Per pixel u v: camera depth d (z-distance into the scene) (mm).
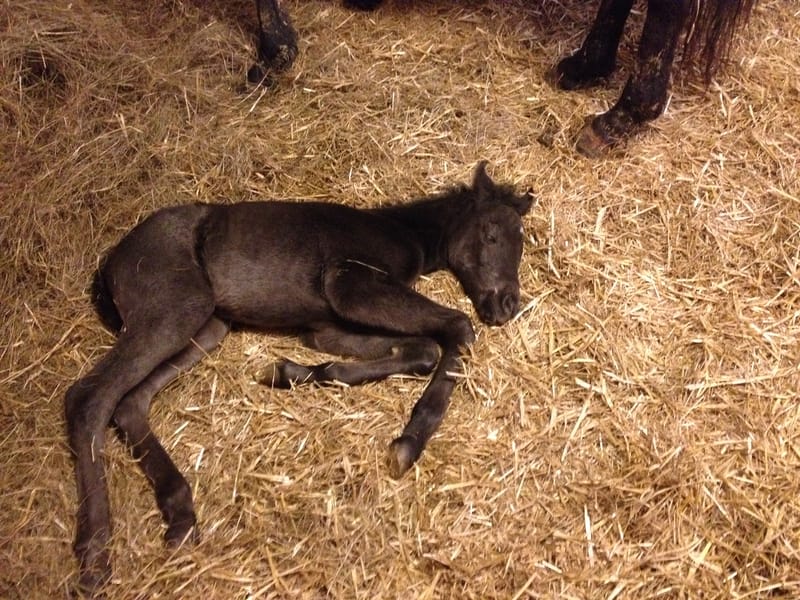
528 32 2932
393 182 2420
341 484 1794
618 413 1908
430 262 2207
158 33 2807
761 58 2805
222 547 1713
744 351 2045
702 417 1922
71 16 2670
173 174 2385
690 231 2297
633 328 2086
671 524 1736
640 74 2355
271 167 2441
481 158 2496
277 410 1932
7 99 2418
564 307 2121
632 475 1807
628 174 2445
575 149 2512
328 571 1671
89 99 2490
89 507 1719
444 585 1662
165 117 2496
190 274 1953
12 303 2125
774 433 1887
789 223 2305
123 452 1847
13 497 1786
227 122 2541
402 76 2725
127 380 1834
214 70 2699
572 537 1717
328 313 2049
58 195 2279
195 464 1849
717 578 1671
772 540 1710
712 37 2324
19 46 2502
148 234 1997
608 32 2633
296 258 2016
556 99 2688
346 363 1979
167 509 1742
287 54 2668
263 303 2025
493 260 2117
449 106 2623
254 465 1832
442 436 1866
